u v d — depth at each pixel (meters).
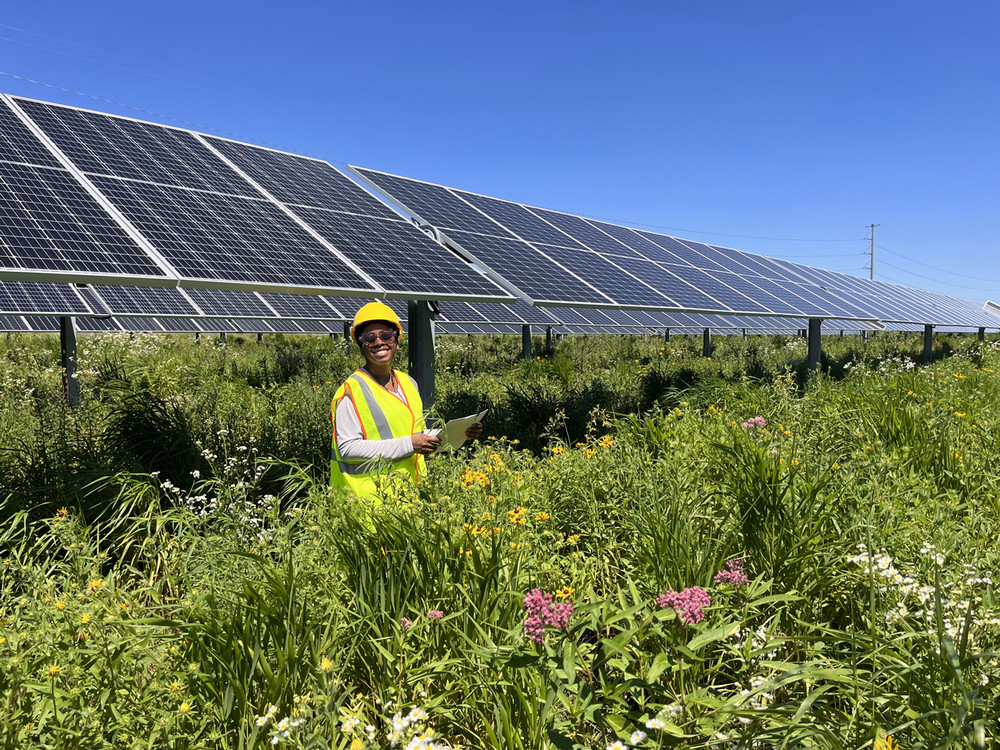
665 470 4.87
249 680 2.50
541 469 5.46
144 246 6.03
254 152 10.55
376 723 2.71
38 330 15.41
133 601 3.22
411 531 3.30
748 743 2.17
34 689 2.41
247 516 4.45
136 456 6.20
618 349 25.66
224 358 18.06
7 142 7.32
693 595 2.40
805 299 18.75
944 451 5.60
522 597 3.01
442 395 11.43
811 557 3.46
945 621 2.68
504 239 11.85
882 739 2.10
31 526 4.64
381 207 10.55
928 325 23.94
